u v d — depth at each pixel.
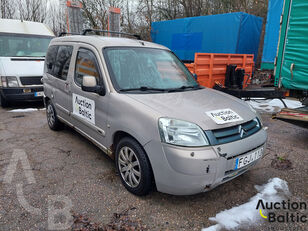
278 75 4.98
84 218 2.46
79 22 10.34
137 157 2.67
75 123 4.02
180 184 2.34
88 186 3.04
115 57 3.33
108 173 3.37
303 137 4.93
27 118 6.13
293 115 4.39
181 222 2.44
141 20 17.31
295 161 3.82
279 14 9.30
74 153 4.01
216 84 6.64
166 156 2.35
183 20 10.64
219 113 2.67
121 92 2.99
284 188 3.06
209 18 9.68
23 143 4.43
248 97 6.03
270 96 5.59
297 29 4.54
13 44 7.55
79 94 3.68
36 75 6.98
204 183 2.35
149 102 2.73
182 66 4.01
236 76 6.89
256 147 2.74
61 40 4.62
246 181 3.22
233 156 2.47
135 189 2.79
